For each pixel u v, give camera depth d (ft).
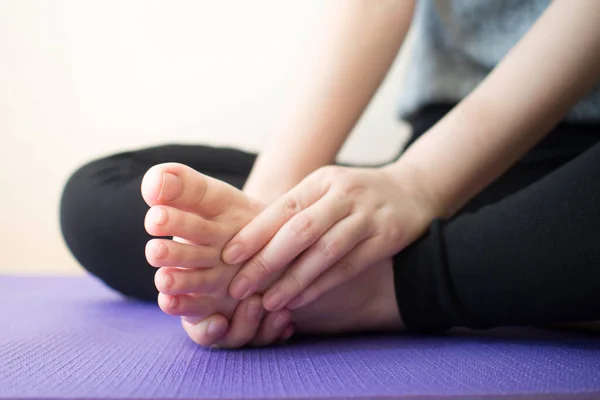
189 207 1.19
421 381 1.01
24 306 2.29
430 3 2.47
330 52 1.73
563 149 2.00
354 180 1.39
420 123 2.50
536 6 2.18
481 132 1.59
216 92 4.26
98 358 1.22
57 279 3.63
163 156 2.02
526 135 1.61
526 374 1.07
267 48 4.22
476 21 2.31
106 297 2.69
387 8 1.81
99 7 4.26
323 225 1.28
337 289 1.42
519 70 1.62
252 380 1.01
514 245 1.24
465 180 1.59
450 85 2.37
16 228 4.38
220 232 1.21
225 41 4.23
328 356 1.27
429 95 2.40
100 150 4.34
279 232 1.26
